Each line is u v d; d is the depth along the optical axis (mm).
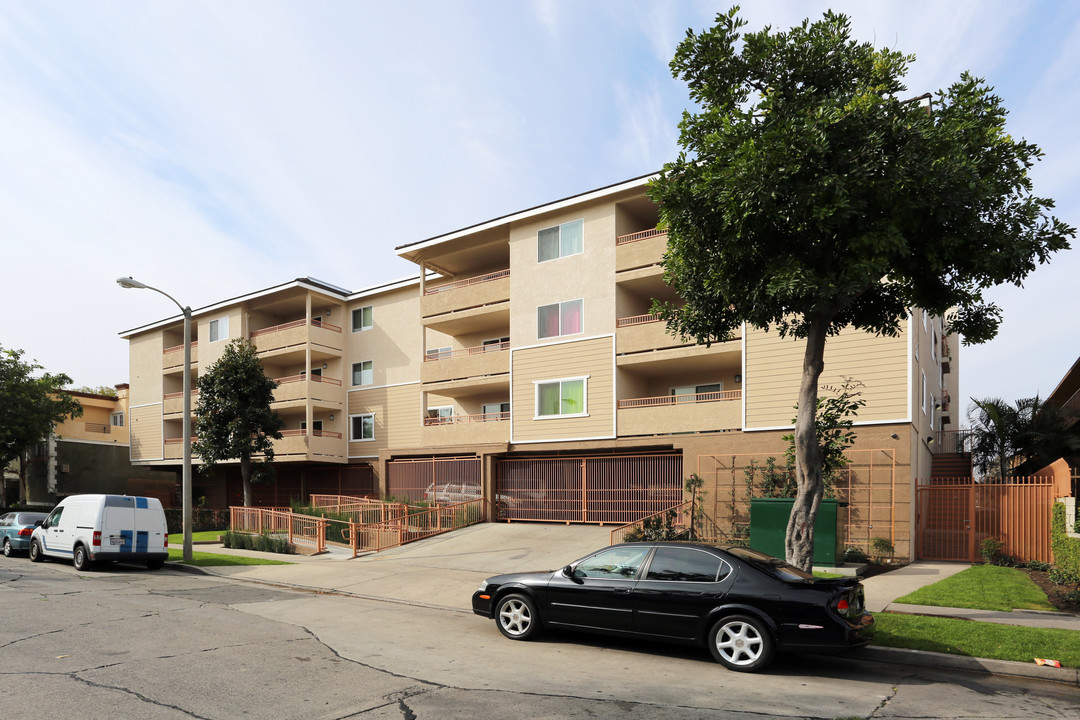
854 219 9078
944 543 17625
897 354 17812
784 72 9664
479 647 8938
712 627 8000
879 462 17594
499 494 25844
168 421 38719
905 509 17062
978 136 9000
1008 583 13039
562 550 18672
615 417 23016
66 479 40562
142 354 40562
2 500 36656
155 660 8008
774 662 8219
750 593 7852
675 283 11211
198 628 9953
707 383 23906
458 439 26672
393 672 7621
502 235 27031
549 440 24422
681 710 6363
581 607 8891
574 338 24281
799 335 11383
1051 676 7535
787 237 9734
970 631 8930
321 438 32250
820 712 6355
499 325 28797
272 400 30281
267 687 6969
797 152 8719
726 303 10562
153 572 17672
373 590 14180
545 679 7391
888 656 8297
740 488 19750
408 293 32344
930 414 25344
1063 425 28281
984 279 9539
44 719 5953
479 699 6641
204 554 20531
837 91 9344
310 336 32594
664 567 8555
